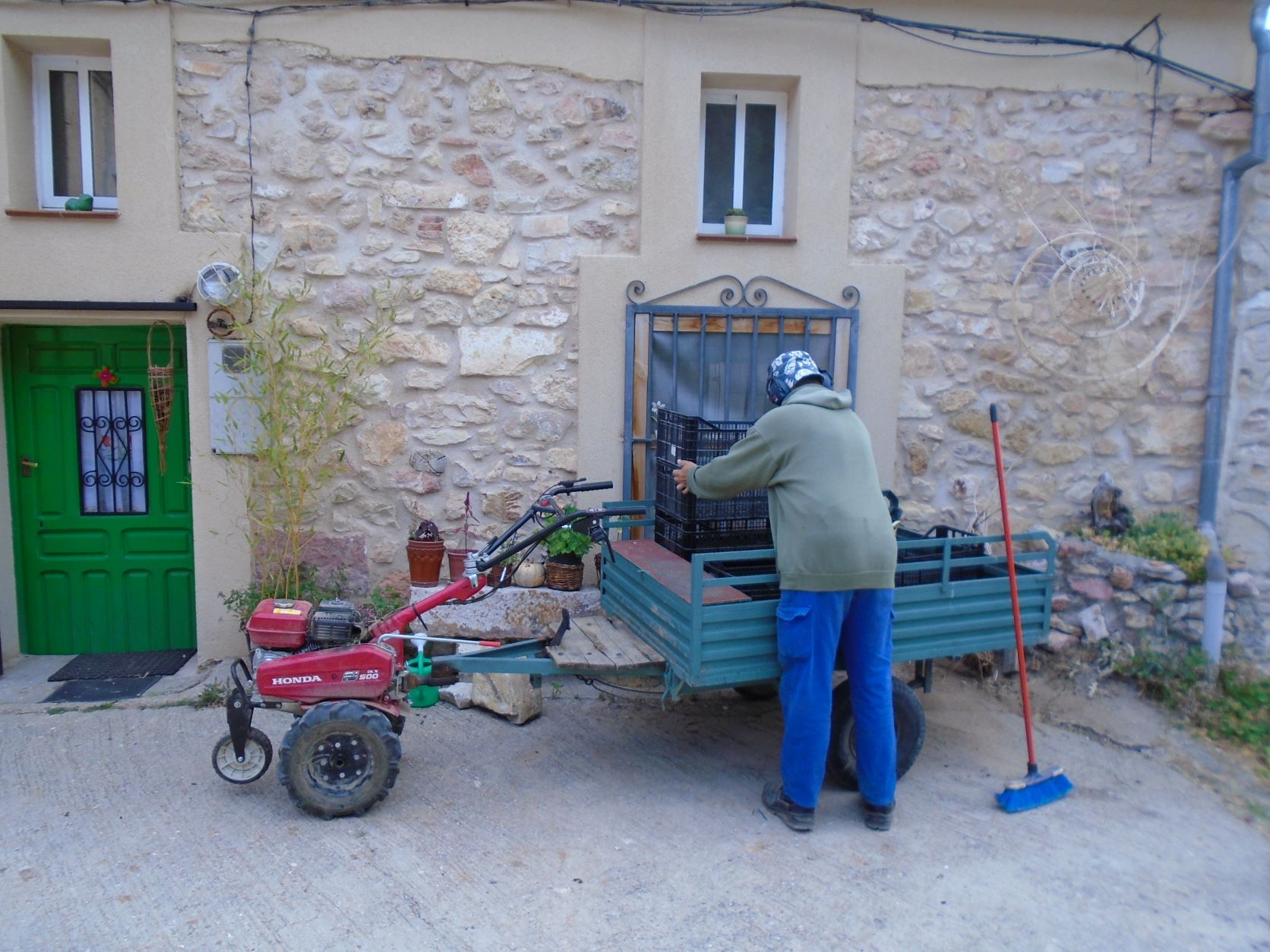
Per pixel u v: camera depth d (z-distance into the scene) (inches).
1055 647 185.3
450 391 182.4
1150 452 197.2
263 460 177.3
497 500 185.2
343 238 177.6
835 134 184.7
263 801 133.2
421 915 107.4
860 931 107.1
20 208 173.0
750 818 132.6
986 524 194.2
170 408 184.1
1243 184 192.1
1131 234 192.9
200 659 182.5
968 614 144.9
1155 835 131.8
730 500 157.2
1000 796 138.7
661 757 152.3
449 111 177.5
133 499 193.8
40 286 172.2
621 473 187.5
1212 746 161.6
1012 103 188.5
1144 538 188.9
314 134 175.2
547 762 148.9
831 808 136.9
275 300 176.4
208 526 179.5
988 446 194.9
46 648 194.9
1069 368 194.7
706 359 186.5
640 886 114.7
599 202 182.1
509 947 102.3
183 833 123.9
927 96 186.5
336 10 173.0
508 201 180.1
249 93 173.3
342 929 104.3
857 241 188.2
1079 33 187.6
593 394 184.5
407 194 177.9
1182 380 195.8
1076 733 165.9
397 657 133.6
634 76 179.5
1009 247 191.2
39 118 180.1
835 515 121.0
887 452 192.5
